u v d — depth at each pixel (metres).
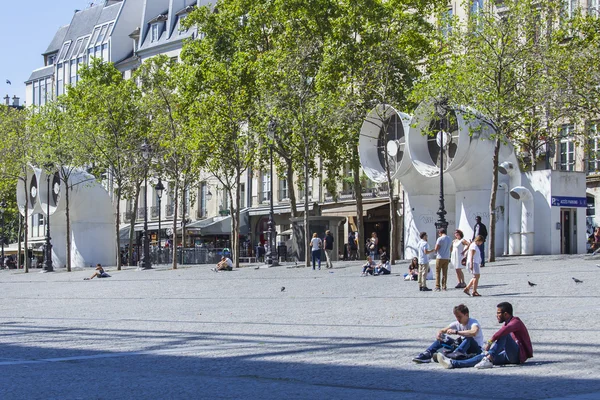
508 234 43.09
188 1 92.75
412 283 29.97
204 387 10.61
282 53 49.50
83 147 60.00
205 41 55.66
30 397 9.98
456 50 39.16
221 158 53.03
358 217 53.19
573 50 37.72
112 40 100.56
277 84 48.28
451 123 41.19
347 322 18.84
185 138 54.66
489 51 37.88
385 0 52.19
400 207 61.91
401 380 10.95
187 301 28.14
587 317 17.30
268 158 52.34
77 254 67.12
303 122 45.62
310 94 47.72
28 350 15.57
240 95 50.75
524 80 38.25
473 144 40.88
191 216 82.12
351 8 47.59
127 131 61.19
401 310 20.92
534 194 42.62
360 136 47.22
